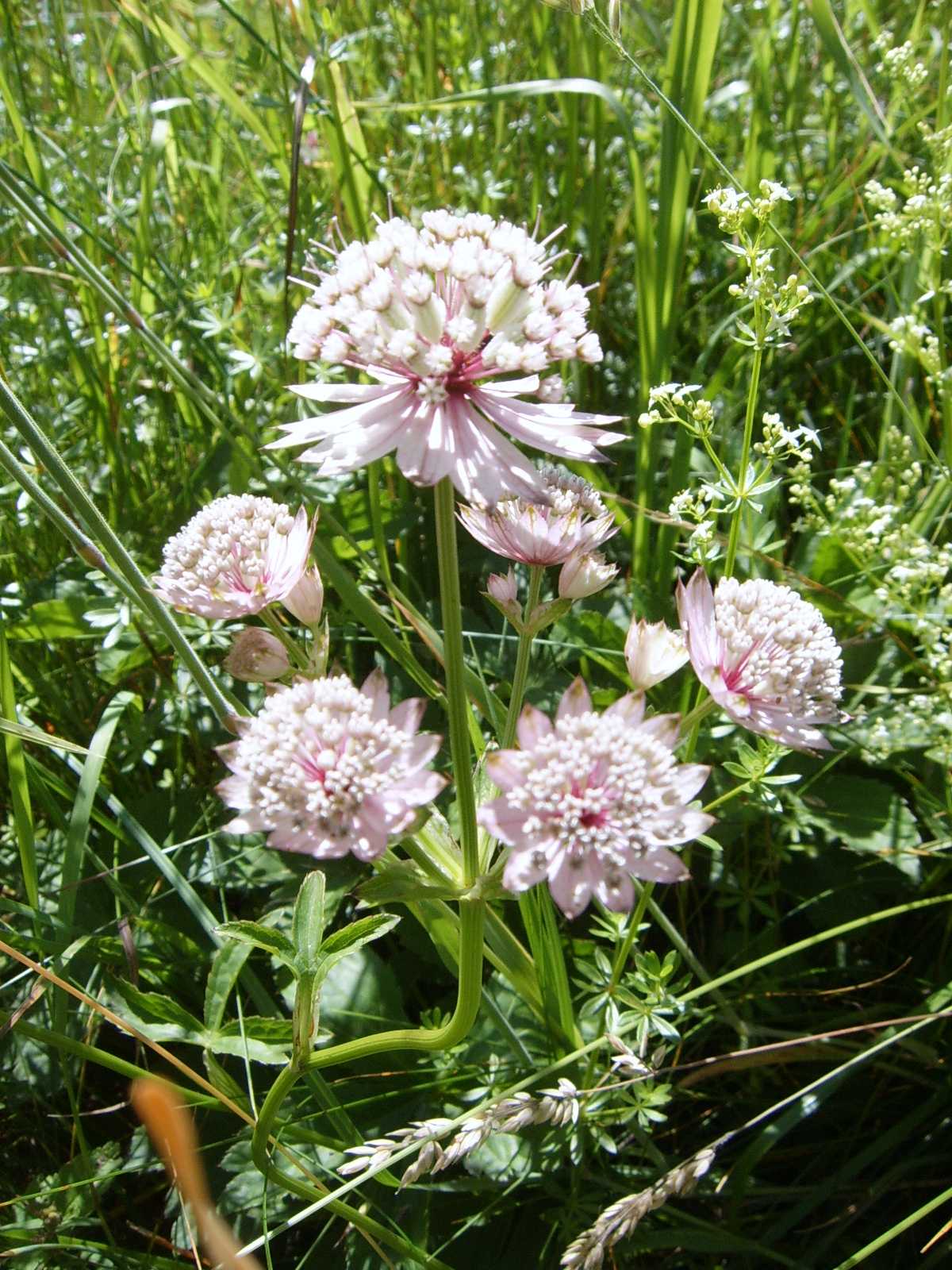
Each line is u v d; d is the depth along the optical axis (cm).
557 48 25
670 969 14
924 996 16
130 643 19
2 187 15
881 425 22
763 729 11
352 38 20
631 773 10
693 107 19
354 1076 15
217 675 19
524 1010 16
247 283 23
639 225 19
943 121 20
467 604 21
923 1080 15
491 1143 14
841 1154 16
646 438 19
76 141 25
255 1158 12
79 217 22
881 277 24
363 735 10
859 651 19
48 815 18
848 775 18
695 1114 16
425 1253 13
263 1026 13
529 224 24
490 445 10
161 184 25
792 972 17
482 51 26
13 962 16
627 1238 14
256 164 26
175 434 23
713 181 24
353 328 10
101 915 17
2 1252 13
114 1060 13
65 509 19
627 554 21
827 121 27
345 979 16
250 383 22
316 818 10
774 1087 16
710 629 11
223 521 12
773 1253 14
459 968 13
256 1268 11
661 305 19
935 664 17
